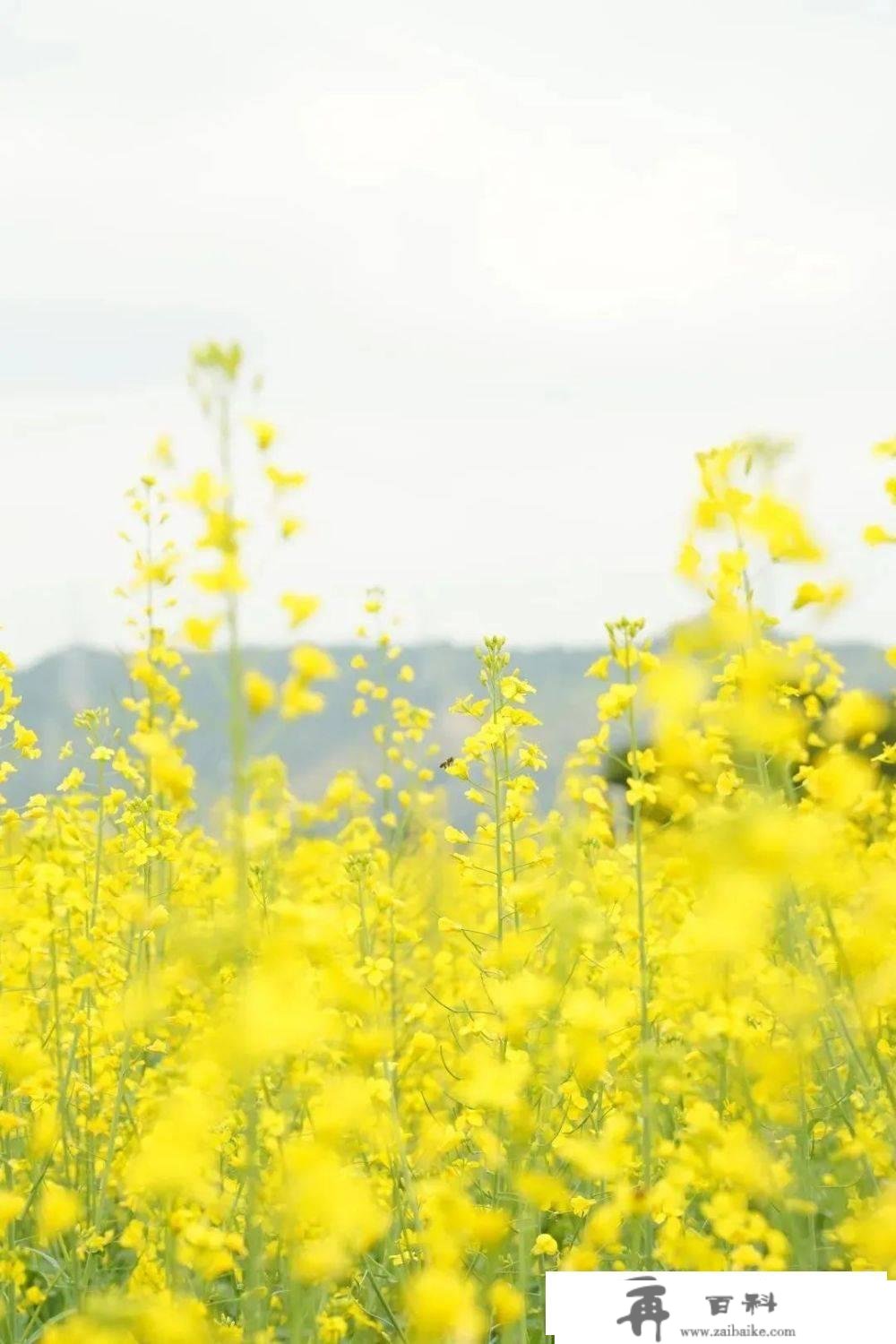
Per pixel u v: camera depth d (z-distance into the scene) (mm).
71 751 6293
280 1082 3803
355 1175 2801
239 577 2600
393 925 5180
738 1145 3400
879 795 4301
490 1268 3172
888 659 3451
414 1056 4129
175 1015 4555
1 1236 4051
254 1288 2715
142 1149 2869
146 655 5625
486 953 4133
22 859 5105
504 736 4781
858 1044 4301
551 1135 3852
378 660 7691
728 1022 3594
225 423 2635
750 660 2803
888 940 3596
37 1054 4391
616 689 3959
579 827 4762
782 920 3529
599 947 4992
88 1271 4227
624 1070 4195
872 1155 3818
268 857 5016
